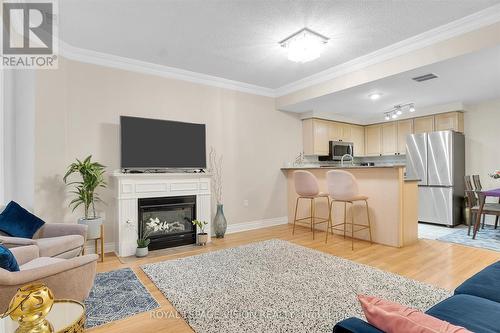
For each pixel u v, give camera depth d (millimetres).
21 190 2979
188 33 3031
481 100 5094
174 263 3033
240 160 4855
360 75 3824
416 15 2668
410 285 2410
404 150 6199
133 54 3604
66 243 2385
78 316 1186
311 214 4762
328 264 2959
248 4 2488
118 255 3379
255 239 4137
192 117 4332
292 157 5641
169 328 1822
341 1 2443
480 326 1022
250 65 3992
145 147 3721
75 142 3404
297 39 3076
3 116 2795
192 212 3986
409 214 3822
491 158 5145
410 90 4277
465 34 2801
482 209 4074
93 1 2438
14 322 1177
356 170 4172
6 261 1441
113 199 3629
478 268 2844
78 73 3443
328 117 5957
